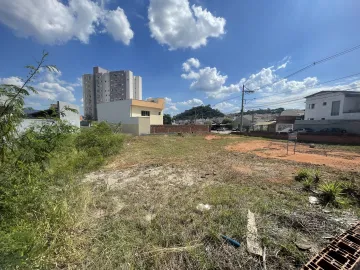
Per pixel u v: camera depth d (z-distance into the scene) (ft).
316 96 65.46
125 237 6.76
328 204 9.70
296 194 11.17
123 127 63.21
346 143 38.81
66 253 5.84
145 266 5.55
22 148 7.29
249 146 36.60
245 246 6.40
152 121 73.56
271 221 8.02
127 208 9.32
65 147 13.53
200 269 5.45
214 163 20.31
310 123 57.31
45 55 6.42
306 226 7.54
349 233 6.77
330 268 5.27
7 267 4.16
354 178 14.12
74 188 10.55
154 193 11.48
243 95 69.97
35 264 4.96
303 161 21.70
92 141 23.08
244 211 8.82
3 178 5.91
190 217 8.38
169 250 6.10
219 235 6.86
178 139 47.78
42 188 7.73
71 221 7.20
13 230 5.15
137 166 18.67
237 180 14.15
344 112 55.01
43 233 6.18
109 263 5.55
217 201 10.02
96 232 7.09
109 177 14.84
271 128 91.66
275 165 19.43
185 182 13.76
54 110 10.07
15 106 5.98
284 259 5.83
